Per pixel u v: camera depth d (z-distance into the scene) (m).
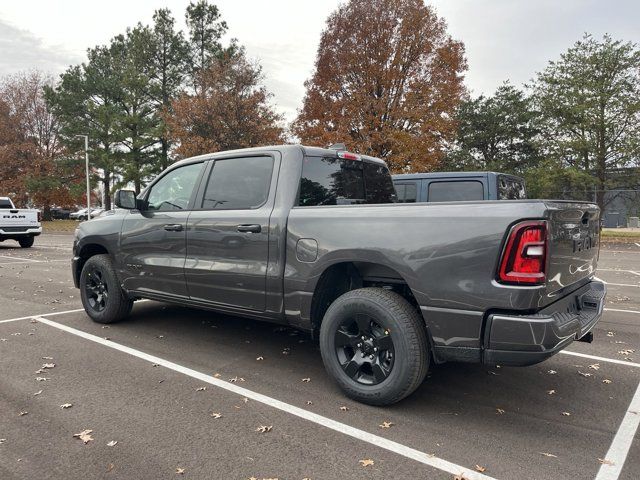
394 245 3.23
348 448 2.85
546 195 27.50
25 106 43.12
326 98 22.38
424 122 21.03
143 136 36.25
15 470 2.58
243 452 2.79
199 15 35.38
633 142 23.77
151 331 5.42
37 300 7.32
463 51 21.86
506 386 3.88
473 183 7.57
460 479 2.53
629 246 19.66
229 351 4.71
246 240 4.04
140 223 5.05
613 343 5.19
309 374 4.10
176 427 3.09
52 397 3.55
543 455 2.78
